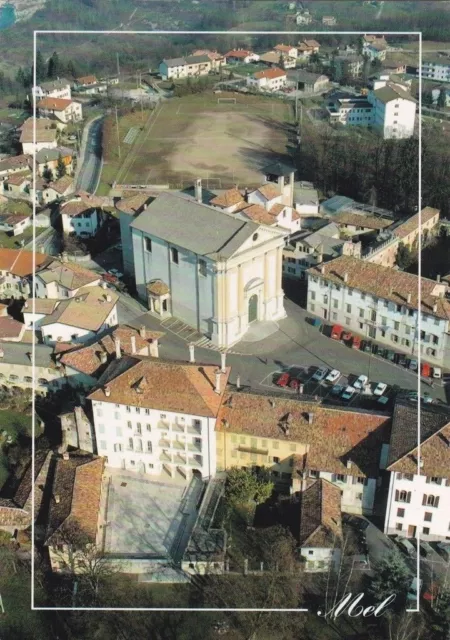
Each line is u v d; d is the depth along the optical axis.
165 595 98.12
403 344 147.88
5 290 171.62
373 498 107.06
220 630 92.81
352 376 140.25
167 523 108.06
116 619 94.88
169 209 160.00
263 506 110.31
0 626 95.06
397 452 101.00
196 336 153.88
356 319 153.88
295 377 139.50
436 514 101.56
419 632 90.31
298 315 162.50
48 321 141.50
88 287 155.62
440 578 98.06
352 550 101.75
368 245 188.75
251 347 150.25
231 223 149.25
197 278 149.00
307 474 107.94
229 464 115.50
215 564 99.12
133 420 112.62
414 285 146.00
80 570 100.31
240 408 113.12
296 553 100.62
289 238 182.62
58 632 94.38
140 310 164.25
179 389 110.94
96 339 136.75
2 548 105.25
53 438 124.38
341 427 109.50
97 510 105.81
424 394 134.12
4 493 113.69
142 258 162.62
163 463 116.44
